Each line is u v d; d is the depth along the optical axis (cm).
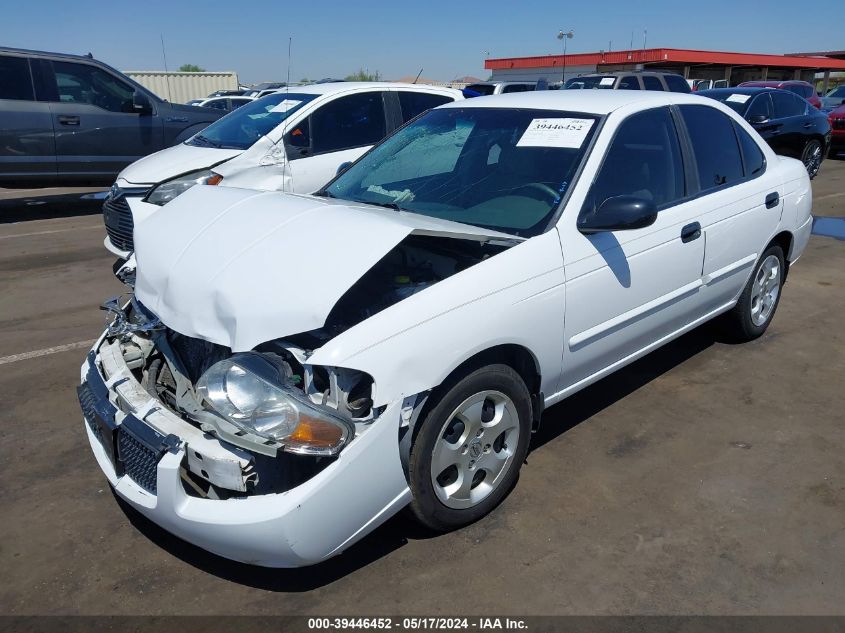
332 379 240
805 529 297
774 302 498
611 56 3064
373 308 284
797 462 347
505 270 287
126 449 264
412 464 265
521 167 349
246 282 254
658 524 300
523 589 263
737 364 462
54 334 524
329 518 238
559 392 331
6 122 904
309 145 678
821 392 422
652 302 364
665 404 408
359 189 387
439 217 340
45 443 369
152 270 293
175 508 240
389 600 259
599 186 337
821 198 1095
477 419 282
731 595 260
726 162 430
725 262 420
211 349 279
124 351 299
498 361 293
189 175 628
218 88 2823
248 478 235
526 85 1653
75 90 948
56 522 305
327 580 269
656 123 382
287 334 242
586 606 255
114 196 658
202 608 256
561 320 309
